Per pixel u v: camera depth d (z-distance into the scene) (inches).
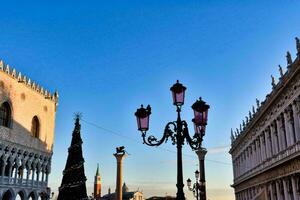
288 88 1892.2
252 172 2901.1
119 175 1451.8
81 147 1852.9
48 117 3791.8
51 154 3782.0
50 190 3703.3
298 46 1660.9
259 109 2529.5
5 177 2982.3
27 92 3422.7
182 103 741.9
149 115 755.4
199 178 1721.2
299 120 1769.2
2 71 3046.3
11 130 3127.5
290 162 1910.7
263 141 2541.8
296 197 1835.6
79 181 1787.6
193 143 741.9
